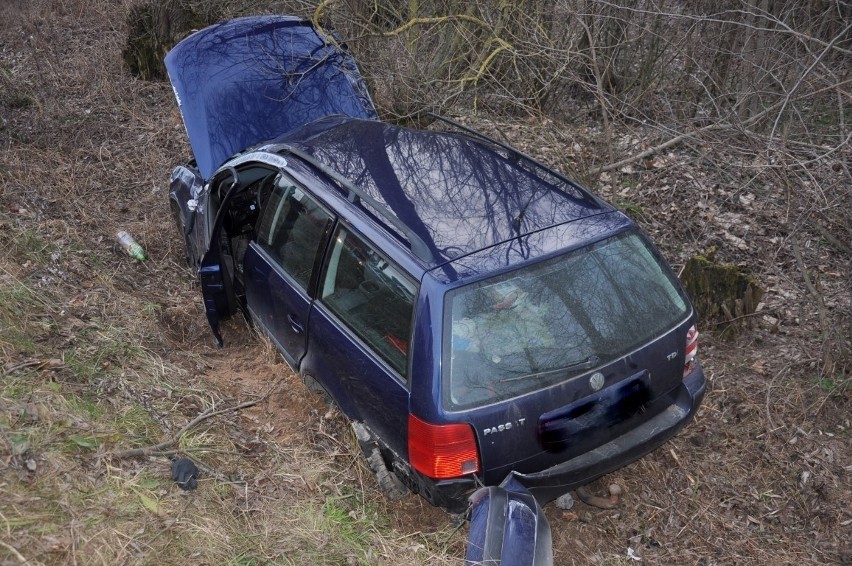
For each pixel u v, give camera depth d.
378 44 8.28
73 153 8.29
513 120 9.45
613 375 3.86
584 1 7.74
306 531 3.89
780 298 6.34
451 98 8.57
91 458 3.89
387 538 4.05
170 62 6.43
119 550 3.40
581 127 9.28
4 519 3.31
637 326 3.99
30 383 4.30
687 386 4.27
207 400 4.84
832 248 6.87
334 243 4.41
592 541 4.30
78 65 10.64
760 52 8.14
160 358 5.17
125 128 9.08
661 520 4.44
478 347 3.68
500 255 3.87
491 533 3.43
